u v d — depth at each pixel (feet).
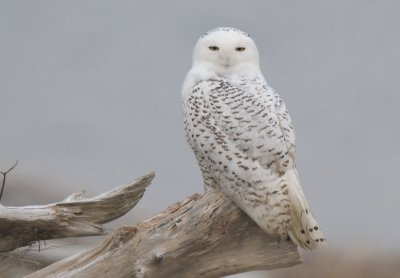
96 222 53.93
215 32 54.03
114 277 53.31
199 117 53.57
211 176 53.67
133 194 53.93
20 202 59.26
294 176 53.26
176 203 53.42
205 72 53.88
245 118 53.36
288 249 53.42
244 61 53.98
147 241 53.31
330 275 57.82
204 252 53.36
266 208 53.16
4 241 53.88
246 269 53.47
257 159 53.26
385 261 58.18
